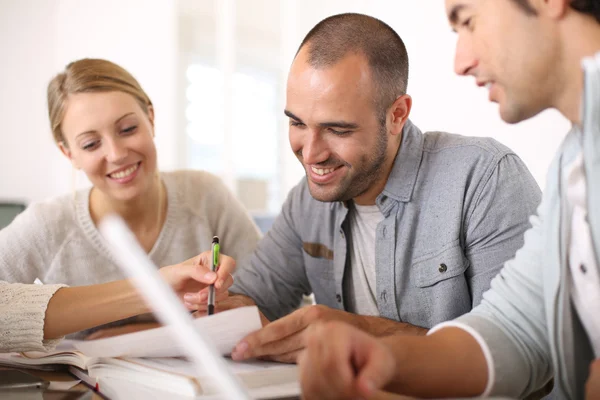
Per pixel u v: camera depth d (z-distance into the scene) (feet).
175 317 1.54
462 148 4.08
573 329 2.45
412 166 4.11
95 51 12.85
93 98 4.75
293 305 4.97
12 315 3.60
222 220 5.69
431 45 9.32
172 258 5.43
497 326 2.64
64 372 3.57
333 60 3.51
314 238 4.60
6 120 13.23
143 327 4.50
